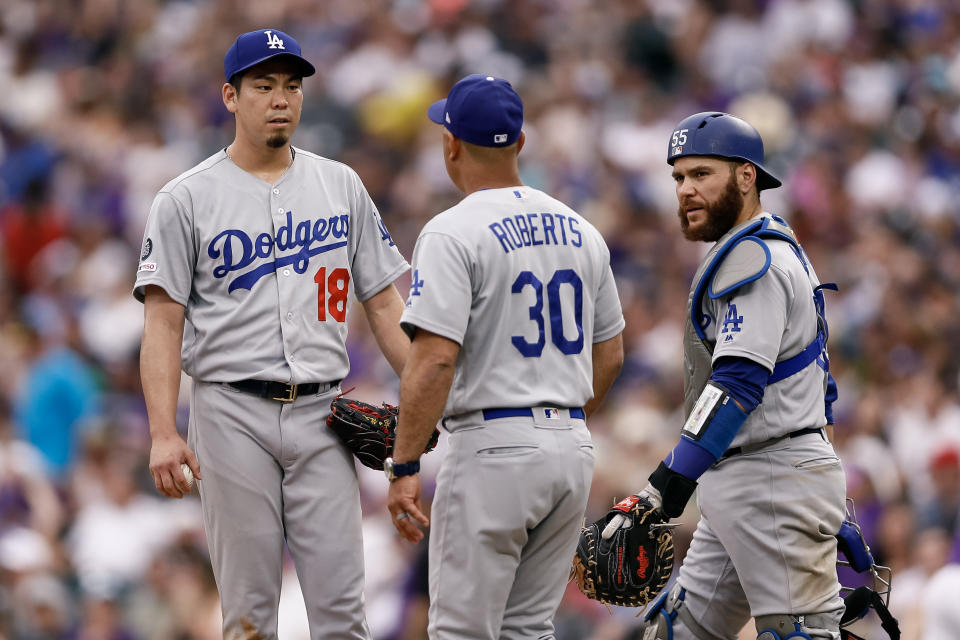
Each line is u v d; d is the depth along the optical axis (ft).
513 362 54.19
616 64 205.87
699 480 58.85
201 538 114.32
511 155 55.98
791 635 56.08
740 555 57.11
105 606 112.47
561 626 96.48
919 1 222.07
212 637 109.29
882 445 128.57
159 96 221.25
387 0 219.41
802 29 215.92
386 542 114.62
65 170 201.67
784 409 56.44
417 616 105.91
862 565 61.11
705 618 60.90
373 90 203.41
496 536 53.62
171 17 241.14
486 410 54.19
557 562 56.08
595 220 170.91
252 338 56.85
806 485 56.44
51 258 186.09
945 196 188.85
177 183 57.11
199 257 57.00
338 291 58.59
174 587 111.45
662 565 57.00
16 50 241.76
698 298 57.57
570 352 55.16
